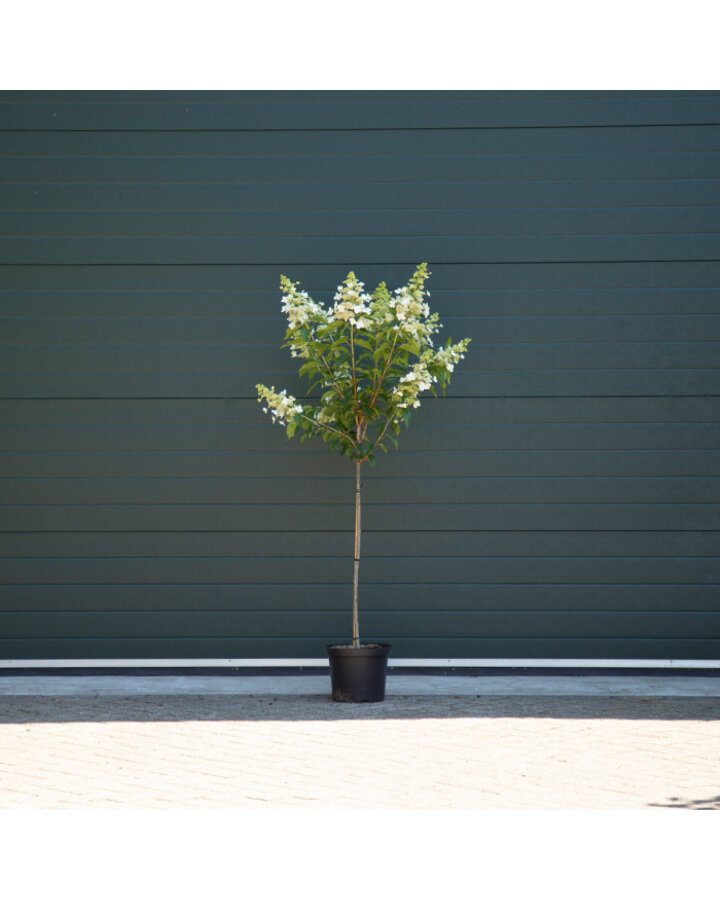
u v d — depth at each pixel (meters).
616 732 5.46
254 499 7.30
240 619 7.28
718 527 7.24
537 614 7.25
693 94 7.33
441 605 7.26
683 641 7.23
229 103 7.38
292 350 6.95
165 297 7.33
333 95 7.37
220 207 7.35
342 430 6.53
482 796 4.29
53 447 7.31
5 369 7.30
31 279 7.32
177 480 7.31
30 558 7.29
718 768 4.74
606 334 7.29
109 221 7.34
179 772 4.68
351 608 7.28
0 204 7.33
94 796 4.29
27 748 5.12
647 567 7.25
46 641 7.26
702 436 7.27
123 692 6.63
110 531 7.29
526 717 5.84
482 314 7.31
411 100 7.37
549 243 7.31
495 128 7.34
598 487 7.27
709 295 7.28
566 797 4.27
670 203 7.31
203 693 6.59
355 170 7.35
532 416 7.29
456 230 7.33
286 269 7.33
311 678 7.12
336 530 7.29
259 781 4.53
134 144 7.36
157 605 7.28
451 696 6.48
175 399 7.33
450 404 7.30
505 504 7.28
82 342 7.33
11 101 7.35
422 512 7.28
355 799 4.25
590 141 7.33
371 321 6.24
